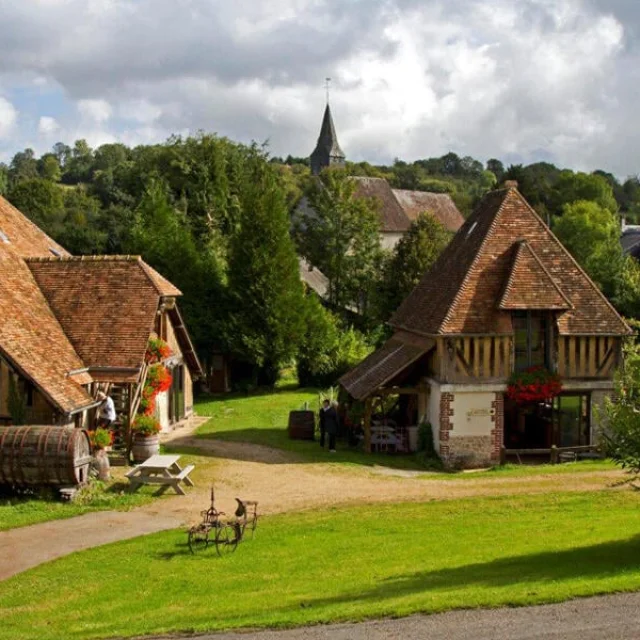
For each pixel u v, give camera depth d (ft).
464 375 84.53
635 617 33.76
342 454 86.89
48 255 103.65
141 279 88.22
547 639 31.65
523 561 44.55
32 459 62.69
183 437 95.81
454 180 473.67
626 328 86.58
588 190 247.09
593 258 179.83
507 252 88.58
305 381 148.97
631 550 45.93
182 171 198.39
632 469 48.42
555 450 83.92
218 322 142.41
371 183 231.50
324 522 56.85
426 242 155.74
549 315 86.84
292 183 303.89
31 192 224.33
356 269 166.09
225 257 160.45
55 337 79.77
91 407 76.28
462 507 60.80
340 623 34.71
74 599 42.16
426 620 34.45
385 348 101.50
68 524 57.93
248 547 50.93
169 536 54.19
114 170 262.47
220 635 34.19
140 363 79.36
